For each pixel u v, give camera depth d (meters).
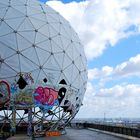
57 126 32.66
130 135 27.39
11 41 29.30
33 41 30.19
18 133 30.33
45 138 26.92
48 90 30.05
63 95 31.73
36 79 29.48
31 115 29.33
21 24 30.50
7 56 28.81
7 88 28.31
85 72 36.44
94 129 42.53
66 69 32.06
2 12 30.80
